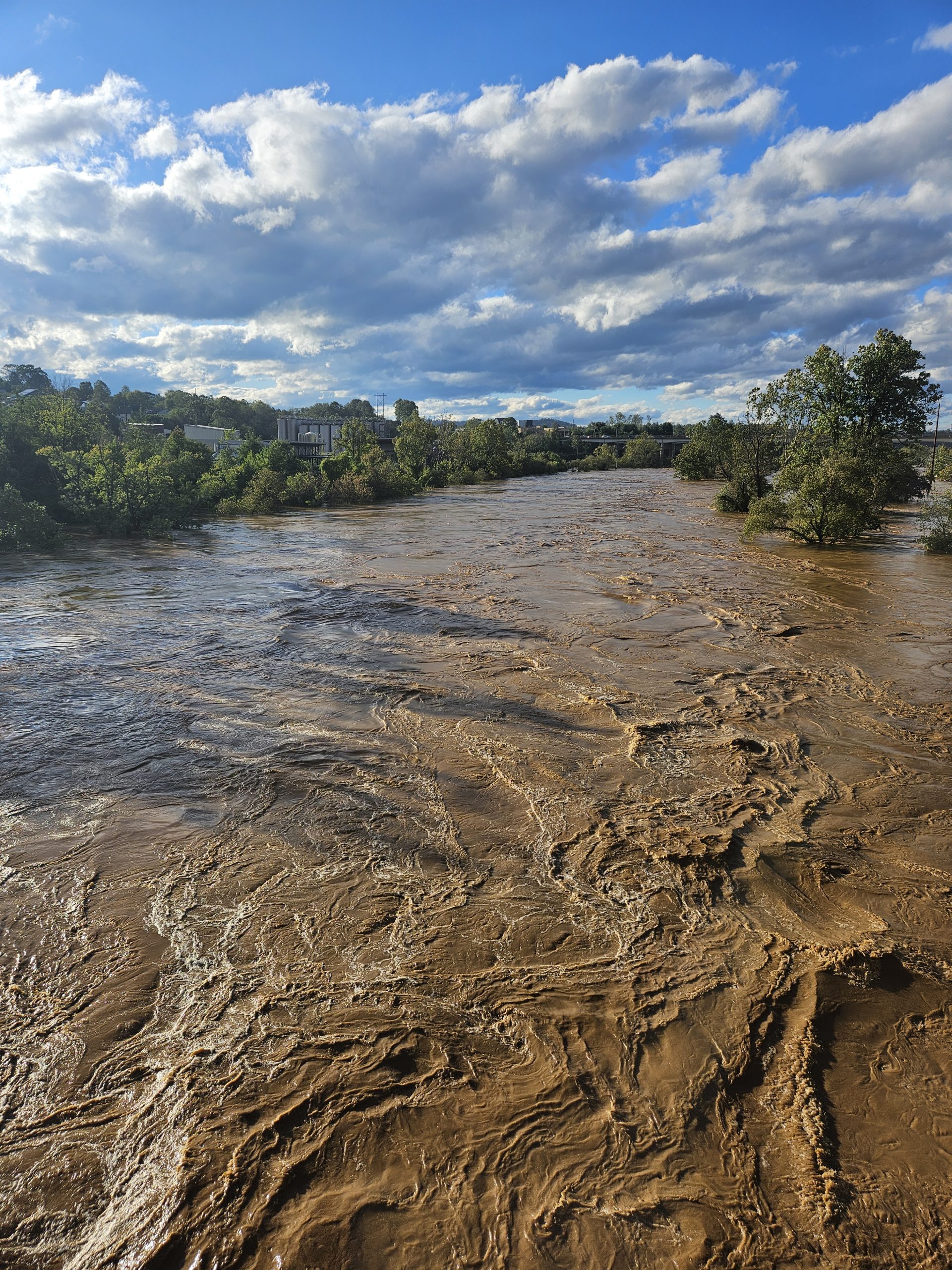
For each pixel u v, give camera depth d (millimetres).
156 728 7105
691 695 8328
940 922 4285
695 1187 2705
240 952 3936
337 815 5441
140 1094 3057
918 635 11180
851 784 6117
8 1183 2686
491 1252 2477
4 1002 3570
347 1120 2945
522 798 5742
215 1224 2551
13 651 9711
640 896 4477
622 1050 3309
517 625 11570
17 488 21188
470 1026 3439
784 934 4145
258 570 16609
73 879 4605
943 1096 3104
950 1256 2475
